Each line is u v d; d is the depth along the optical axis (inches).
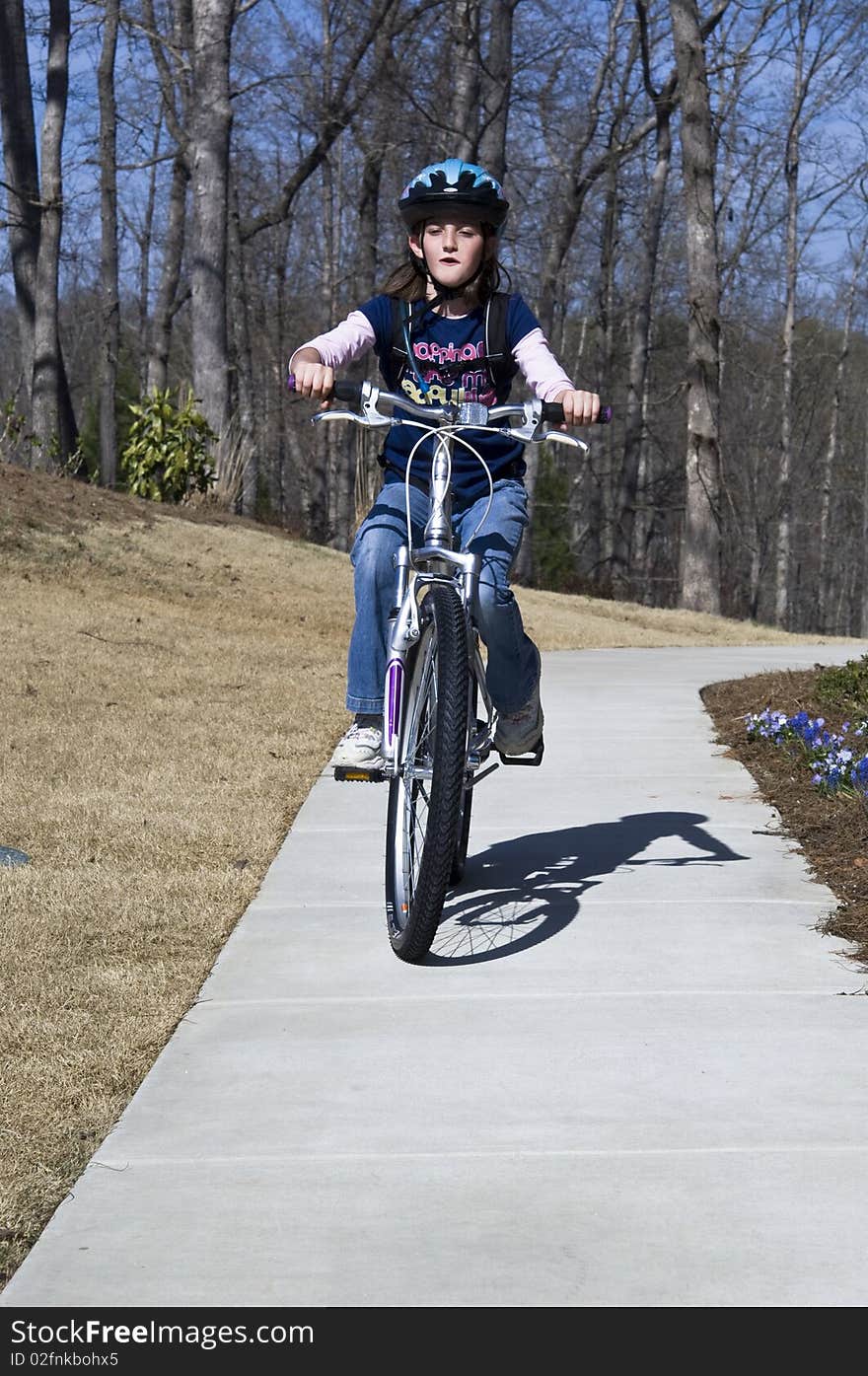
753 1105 132.1
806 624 2930.6
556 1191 115.8
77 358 2345.0
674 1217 111.2
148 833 231.0
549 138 1401.3
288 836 236.5
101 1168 121.3
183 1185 117.9
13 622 446.0
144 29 1048.2
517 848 230.2
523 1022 154.2
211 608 546.3
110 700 352.2
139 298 1916.8
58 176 1042.1
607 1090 135.9
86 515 628.7
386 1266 104.8
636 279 1913.1
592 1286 101.7
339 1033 151.7
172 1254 107.0
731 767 294.2
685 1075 139.2
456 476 175.3
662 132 1422.2
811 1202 113.3
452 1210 112.8
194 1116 131.5
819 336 2263.8
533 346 171.6
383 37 1197.7
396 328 175.9
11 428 735.7
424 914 164.1
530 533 1412.4
